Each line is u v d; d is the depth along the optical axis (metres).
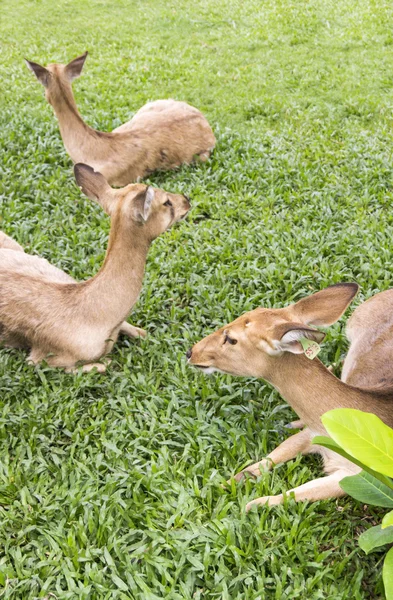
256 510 3.13
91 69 6.21
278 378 3.18
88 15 7.73
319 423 3.18
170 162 4.88
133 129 4.83
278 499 3.18
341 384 3.15
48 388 3.54
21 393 3.54
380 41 6.66
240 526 3.10
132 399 3.50
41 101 5.63
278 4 7.75
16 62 6.43
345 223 4.38
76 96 5.69
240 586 3.00
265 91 5.78
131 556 3.04
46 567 3.02
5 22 7.53
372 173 4.73
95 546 3.08
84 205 4.50
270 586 3.01
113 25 7.39
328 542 3.12
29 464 3.27
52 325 3.61
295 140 5.12
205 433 3.39
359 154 4.89
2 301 3.65
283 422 3.43
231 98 5.70
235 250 4.23
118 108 5.46
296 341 3.00
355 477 2.98
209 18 7.44
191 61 6.41
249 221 4.45
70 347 3.61
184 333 3.74
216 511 3.15
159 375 3.60
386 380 3.30
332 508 3.19
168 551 3.07
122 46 6.85
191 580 2.99
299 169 4.80
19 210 4.44
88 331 3.61
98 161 4.70
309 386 3.15
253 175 4.76
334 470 3.24
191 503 3.16
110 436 3.38
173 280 4.02
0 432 3.38
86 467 3.26
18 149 4.94
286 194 4.59
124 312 3.62
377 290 3.91
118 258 3.56
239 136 5.14
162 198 3.59
